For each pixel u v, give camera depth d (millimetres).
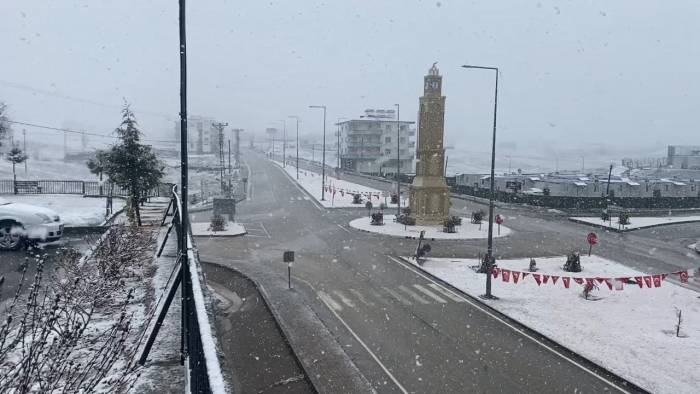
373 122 105812
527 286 22312
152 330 6160
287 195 60938
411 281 23047
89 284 8172
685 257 30281
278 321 16844
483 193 59406
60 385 4961
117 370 5738
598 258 29062
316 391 11969
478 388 12398
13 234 14766
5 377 4359
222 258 27031
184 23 7730
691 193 69312
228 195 52375
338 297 20266
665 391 12398
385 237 34562
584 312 18703
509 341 15727
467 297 20656
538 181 67312
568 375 13305
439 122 39062
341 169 102375
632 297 20906
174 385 5402
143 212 22750
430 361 14023
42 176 62750
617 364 13945
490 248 20562
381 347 15008
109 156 21062
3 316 7793
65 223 20562
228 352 14422
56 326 6875
